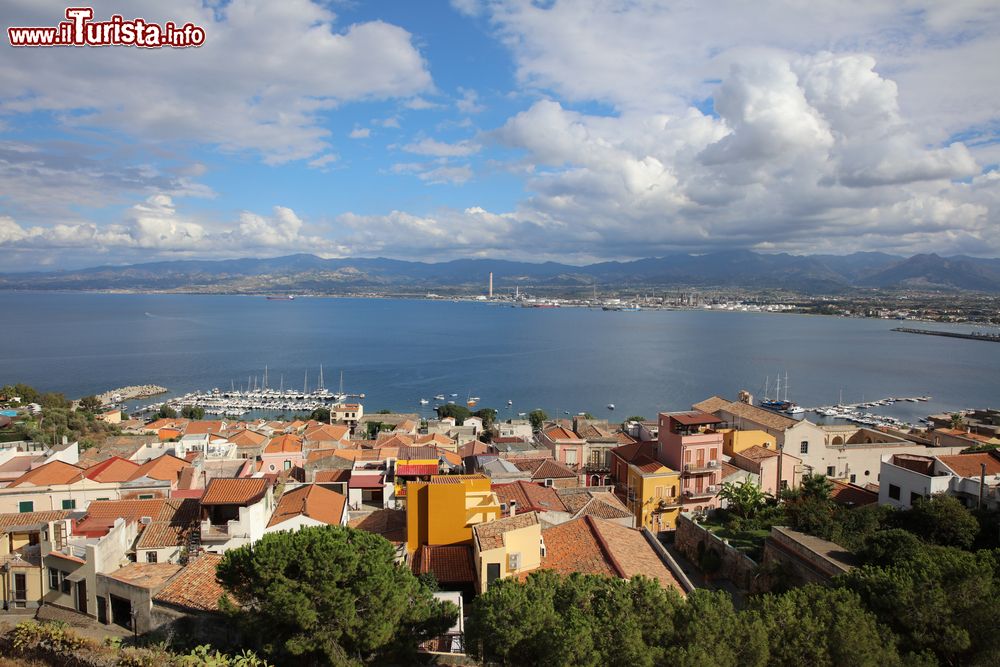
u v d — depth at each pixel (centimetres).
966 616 2867
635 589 2936
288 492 5597
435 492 4641
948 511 4944
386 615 2930
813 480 6488
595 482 7912
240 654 2995
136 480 6031
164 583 3588
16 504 5741
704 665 2428
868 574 3325
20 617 3806
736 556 5297
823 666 2598
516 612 2733
